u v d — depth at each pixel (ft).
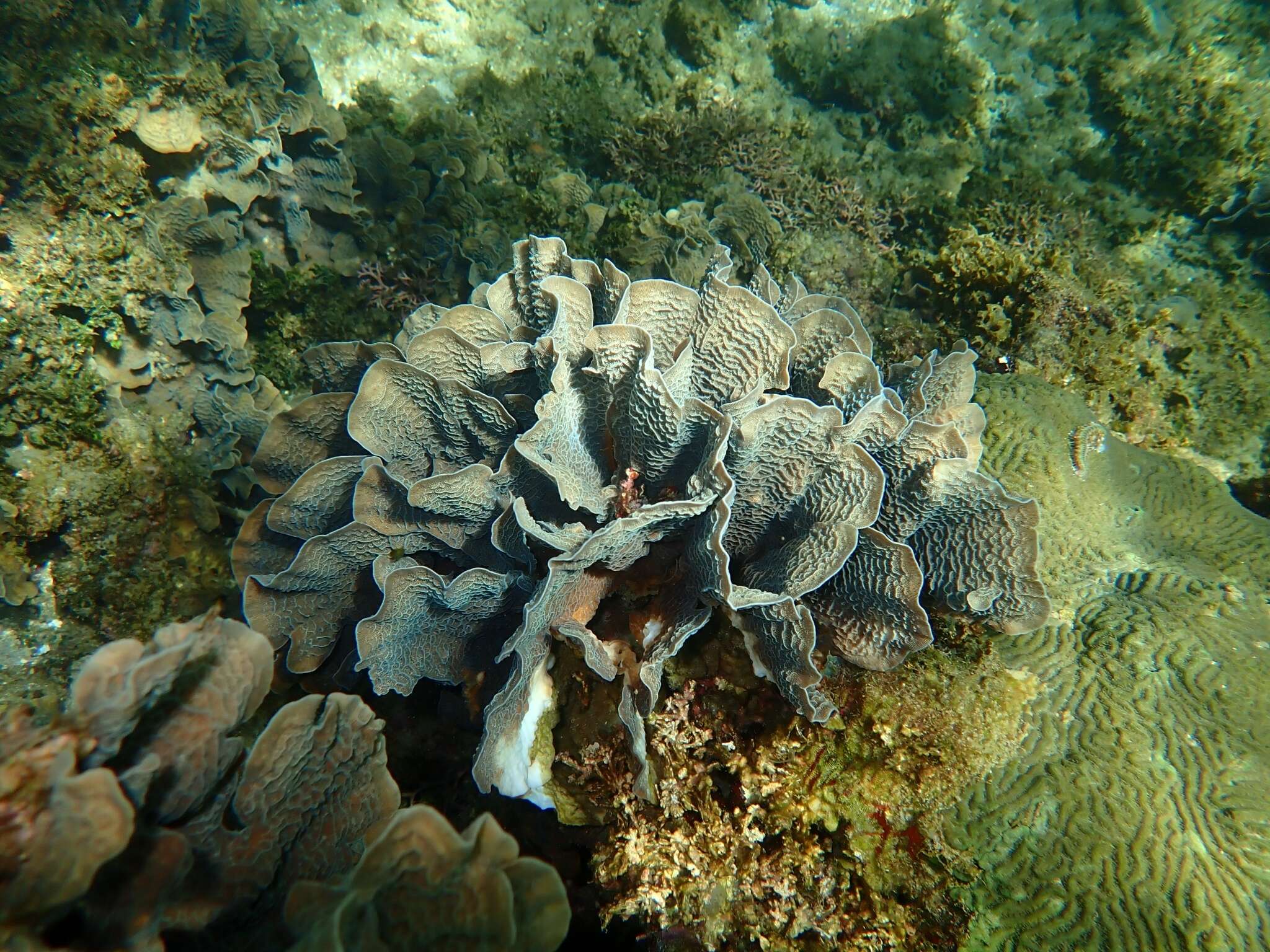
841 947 0.94
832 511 1.03
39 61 1.48
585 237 2.19
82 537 1.47
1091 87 2.96
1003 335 1.95
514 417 1.21
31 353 1.42
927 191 2.48
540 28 2.79
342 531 1.18
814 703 0.96
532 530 0.99
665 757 1.03
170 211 1.61
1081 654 1.14
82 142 1.51
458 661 1.28
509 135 2.53
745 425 0.98
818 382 1.16
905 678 1.06
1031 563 1.01
